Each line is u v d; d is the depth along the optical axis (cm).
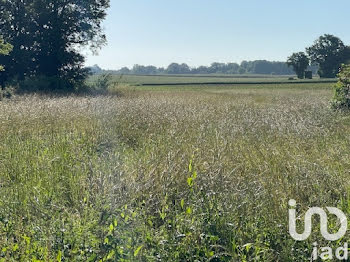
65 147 978
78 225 518
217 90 5303
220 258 482
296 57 12306
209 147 898
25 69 4462
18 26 4434
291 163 759
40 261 448
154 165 727
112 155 877
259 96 3450
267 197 619
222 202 577
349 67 1789
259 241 504
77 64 4519
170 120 1387
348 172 739
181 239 505
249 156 838
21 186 702
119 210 550
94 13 4547
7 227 542
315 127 1148
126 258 479
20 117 1376
